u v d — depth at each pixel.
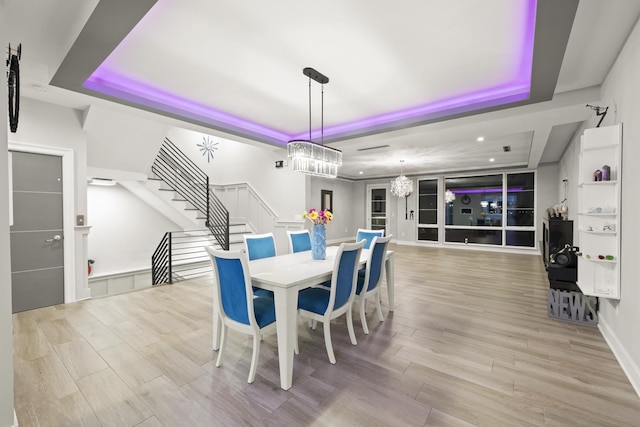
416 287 4.37
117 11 1.71
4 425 1.42
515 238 7.82
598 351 2.42
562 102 3.07
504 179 7.96
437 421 1.63
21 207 3.33
